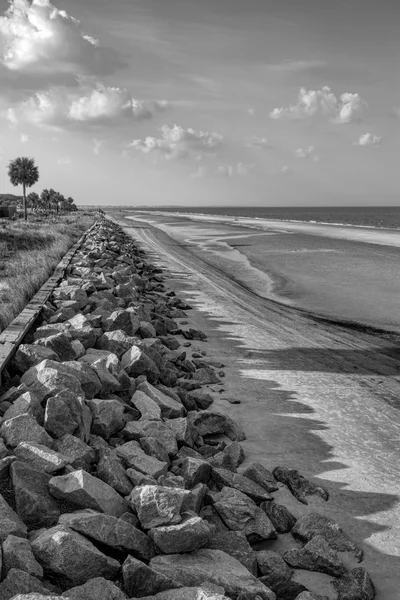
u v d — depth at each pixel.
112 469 5.77
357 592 5.05
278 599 4.93
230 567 4.75
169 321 15.46
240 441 8.49
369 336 16.02
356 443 8.59
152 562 4.62
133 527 4.75
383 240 53.97
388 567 5.62
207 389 10.77
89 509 4.98
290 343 14.84
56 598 3.53
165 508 5.03
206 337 15.01
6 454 5.59
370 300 21.78
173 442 7.13
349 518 6.47
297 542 5.90
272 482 7.01
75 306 13.73
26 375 7.73
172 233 64.62
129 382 8.80
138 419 7.93
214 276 28.27
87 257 25.05
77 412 6.53
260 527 5.81
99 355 9.73
